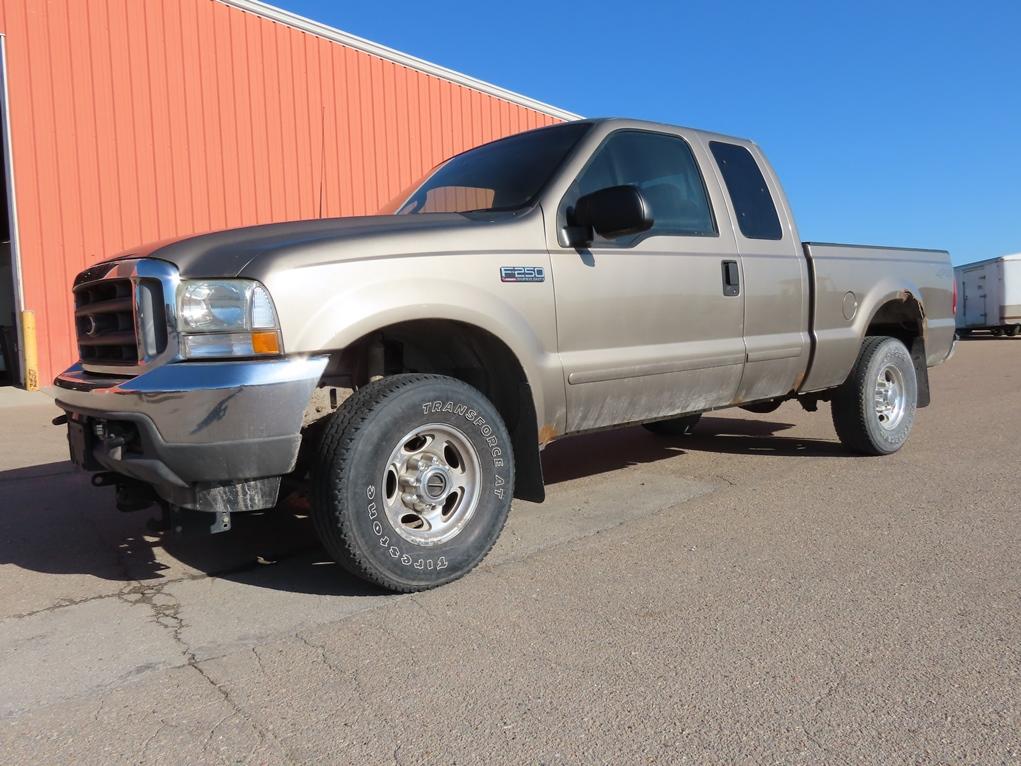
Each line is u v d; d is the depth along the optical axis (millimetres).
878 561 3436
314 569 3527
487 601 3072
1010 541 3658
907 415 5809
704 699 2291
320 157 13273
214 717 2246
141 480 3215
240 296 2820
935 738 2072
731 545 3707
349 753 2051
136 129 11320
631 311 3939
